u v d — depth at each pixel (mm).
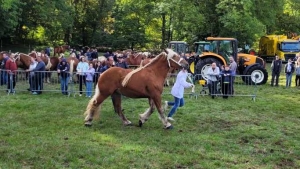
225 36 34125
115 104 10242
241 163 7484
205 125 10539
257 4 34250
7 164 7016
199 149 8242
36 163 7113
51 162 7152
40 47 43938
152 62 9898
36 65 15977
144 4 47188
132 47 48062
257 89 17953
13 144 8234
